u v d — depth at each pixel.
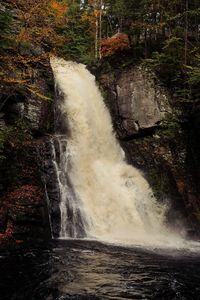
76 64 26.61
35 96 20.19
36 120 19.61
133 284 9.48
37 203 16.00
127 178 20.81
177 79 22.92
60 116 21.66
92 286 9.23
